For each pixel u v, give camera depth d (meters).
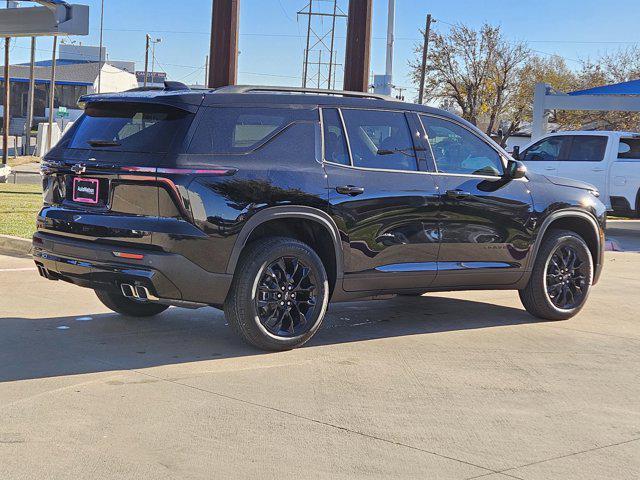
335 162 6.14
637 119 52.75
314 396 5.00
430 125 6.77
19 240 10.95
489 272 6.98
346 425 4.50
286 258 5.89
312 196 5.92
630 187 15.67
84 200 5.82
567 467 3.99
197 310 7.53
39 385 5.05
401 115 6.62
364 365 5.75
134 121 5.82
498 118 61.03
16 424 4.34
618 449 4.27
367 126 6.41
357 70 14.52
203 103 5.69
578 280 7.62
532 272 7.33
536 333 6.99
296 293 6.01
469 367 5.80
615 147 16.11
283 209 5.79
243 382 5.24
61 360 5.63
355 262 6.20
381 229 6.28
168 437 4.22
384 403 4.91
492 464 4.00
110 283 5.67
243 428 4.40
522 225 7.10
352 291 6.29
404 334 6.80
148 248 5.46
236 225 5.60
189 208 5.45
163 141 5.58
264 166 5.77
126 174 5.55
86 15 17.27
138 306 7.06
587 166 16.28
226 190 5.57
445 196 6.63
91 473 3.73
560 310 7.51
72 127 6.21
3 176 27.80
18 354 5.76
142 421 4.45
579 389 5.34
